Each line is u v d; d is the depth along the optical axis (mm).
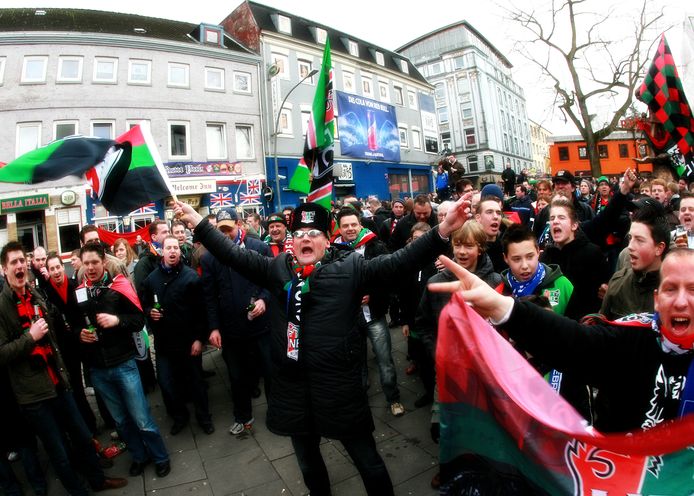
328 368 2225
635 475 1271
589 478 1309
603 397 1479
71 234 16891
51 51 16750
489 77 47344
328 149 3840
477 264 2900
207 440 3748
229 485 3098
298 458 2463
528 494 1341
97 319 3117
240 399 3795
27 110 16328
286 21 24047
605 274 2898
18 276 2807
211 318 3750
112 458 3586
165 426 4082
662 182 4645
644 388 1346
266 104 21703
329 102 3824
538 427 1349
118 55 17750
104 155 3107
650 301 2229
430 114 33625
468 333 1390
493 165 45312
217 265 3766
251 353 3953
